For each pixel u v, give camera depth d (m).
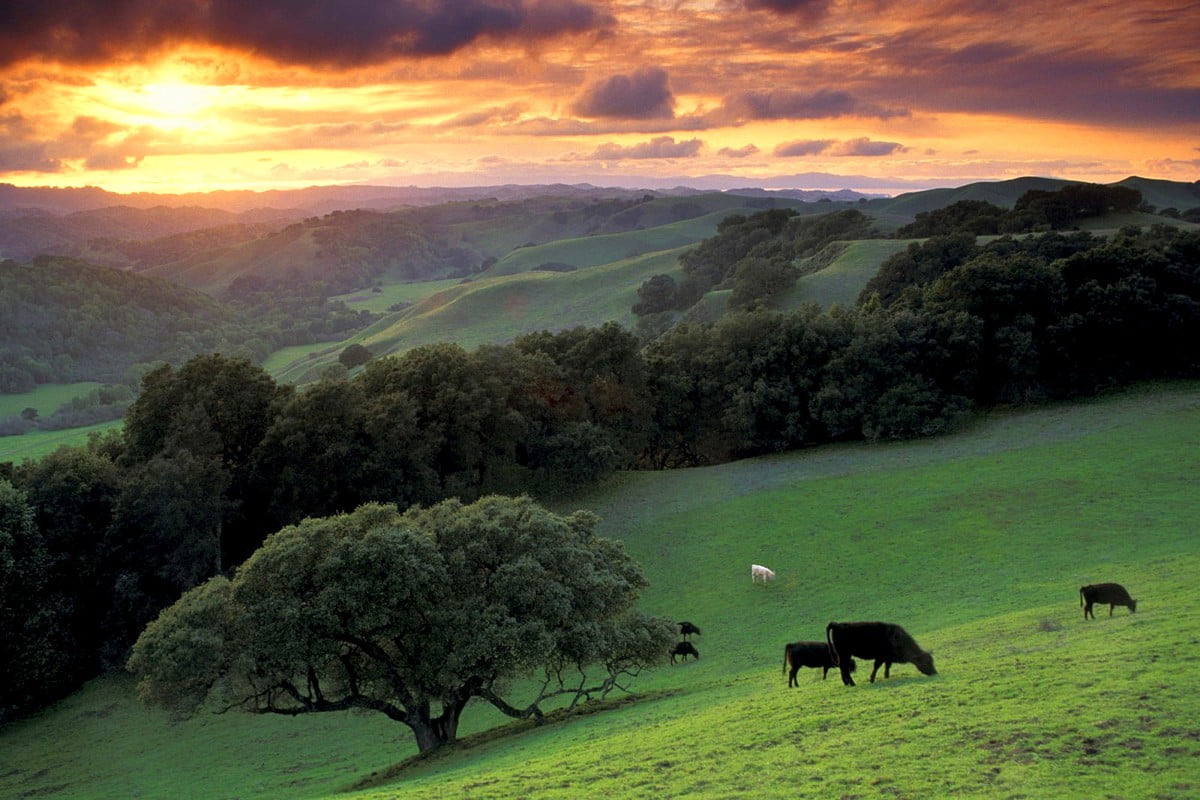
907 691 19.67
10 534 47.66
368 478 61.59
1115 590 25.86
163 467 54.12
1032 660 20.38
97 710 47.00
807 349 78.62
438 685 29.97
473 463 68.25
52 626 49.06
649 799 15.32
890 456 68.38
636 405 79.69
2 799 36.97
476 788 17.59
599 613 32.78
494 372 71.88
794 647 24.62
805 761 16.09
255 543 64.75
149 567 53.12
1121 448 59.34
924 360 77.00
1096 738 14.59
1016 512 50.81
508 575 30.44
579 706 32.69
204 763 38.06
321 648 29.33
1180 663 17.75
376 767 32.72
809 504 59.84
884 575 45.41
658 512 64.25
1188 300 74.12
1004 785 13.38
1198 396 69.50
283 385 68.94
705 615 45.56
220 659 29.22
